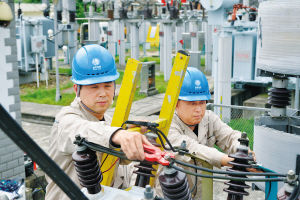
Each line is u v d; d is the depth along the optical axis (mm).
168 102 1942
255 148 3777
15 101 5422
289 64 3145
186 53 1875
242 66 10867
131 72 1860
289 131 3869
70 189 958
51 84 16484
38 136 10039
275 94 3738
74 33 20172
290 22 3078
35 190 5656
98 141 1646
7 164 5379
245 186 1688
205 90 3000
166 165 1440
